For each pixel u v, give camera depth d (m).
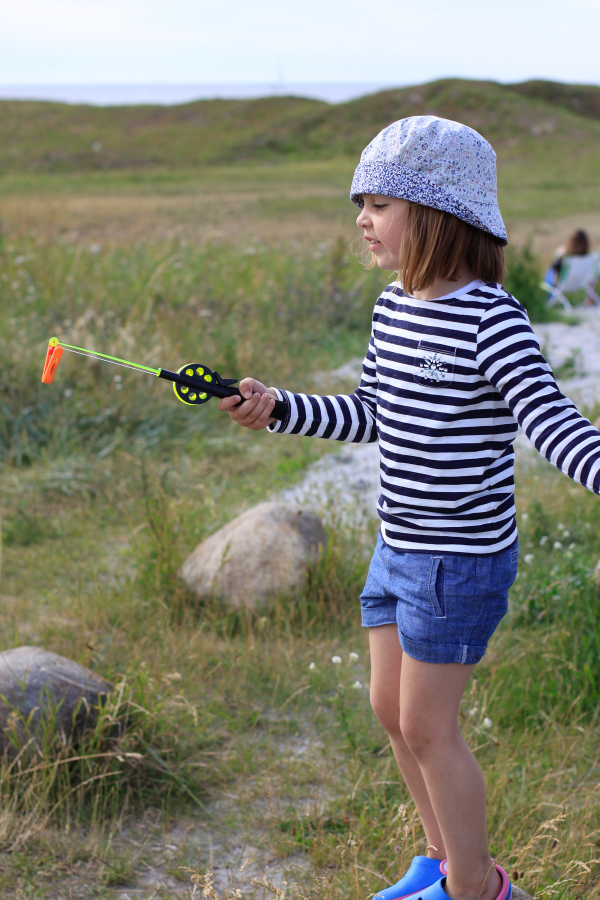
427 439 1.81
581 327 10.00
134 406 6.34
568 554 4.07
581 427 1.62
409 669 1.90
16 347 6.50
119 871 2.50
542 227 18.80
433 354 1.78
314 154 37.78
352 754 3.03
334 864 2.51
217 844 2.65
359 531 4.53
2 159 35.03
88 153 36.94
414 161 1.79
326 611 3.95
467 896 1.92
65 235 10.52
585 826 2.55
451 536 1.83
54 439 5.86
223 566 4.02
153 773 2.90
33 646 3.37
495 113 38.94
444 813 1.89
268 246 11.26
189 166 35.97
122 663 3.44
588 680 3.32
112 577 4.44
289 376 7.41
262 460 6.14
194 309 8.19
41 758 2.73
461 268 1.84
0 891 2.40
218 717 3.26
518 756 3.01
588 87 43.38
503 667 3.43
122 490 5.34
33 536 4.88
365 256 2.16
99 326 7.00
